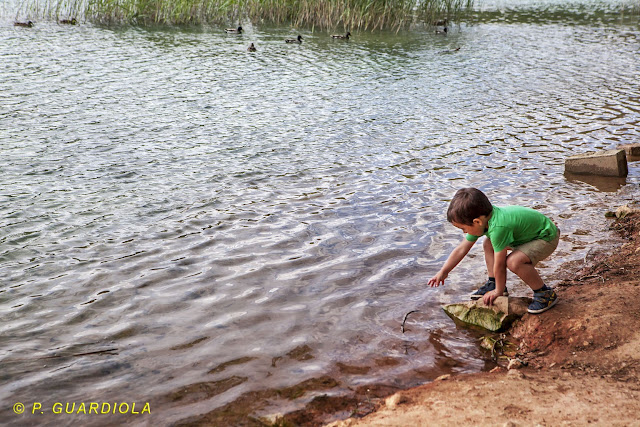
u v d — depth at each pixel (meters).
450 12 30.92
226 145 10.56
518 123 12.34
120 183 8.56
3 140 10.44
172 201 7.91
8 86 14.41
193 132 11.33
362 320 5.16
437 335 4.98
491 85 16.12
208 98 14.11
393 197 8.17
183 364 4.48
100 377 4.32
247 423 3.83
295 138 11.09
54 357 4.55
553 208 7.81
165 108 13.05
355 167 9.48
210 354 4.61
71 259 6.23
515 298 5.15
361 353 4.67
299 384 4.25
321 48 21.55
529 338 4.87
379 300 5.50
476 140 11.09
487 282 5.50
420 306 5.43
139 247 6.53
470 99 14.55
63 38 21.17
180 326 5.01
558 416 3.63
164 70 17.06
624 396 3.84
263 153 10.14
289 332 4.94
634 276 5.60
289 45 21.92
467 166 9.59
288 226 7.15
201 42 21.84
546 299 5.02
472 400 3.89
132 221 7.24
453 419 3.66
